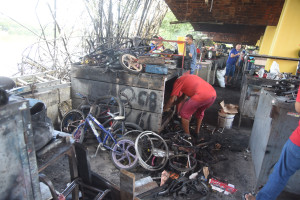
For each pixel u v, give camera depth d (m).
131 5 5.07
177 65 4.37
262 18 6.92
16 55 4.17
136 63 3.36
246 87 4.38
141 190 2.25
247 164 3.02
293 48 4.61
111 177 2.61
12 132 0.91
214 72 7.86
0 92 0.83
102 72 3.47
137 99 3.39
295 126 2.08
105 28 4.84
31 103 1.42
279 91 2.54
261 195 2.02
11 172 0.96
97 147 3.22
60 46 4.51
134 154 2.95
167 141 3.11
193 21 7.58
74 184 1.62
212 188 2.46
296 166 1.77
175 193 2.29
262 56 4.34
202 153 3.09
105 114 3.36
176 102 3.82
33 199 1.11
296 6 4.40
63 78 4.36
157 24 7.57
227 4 6.31
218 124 4.30
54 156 1.34
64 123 3.50
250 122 4.62
